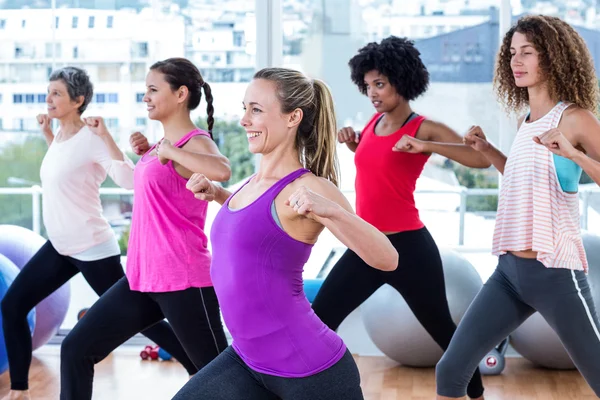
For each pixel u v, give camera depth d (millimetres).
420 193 5488
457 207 5461
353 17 5379
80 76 4297
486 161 3975
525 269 3262
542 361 4938
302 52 5438
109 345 3432
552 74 3275
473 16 5305
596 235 4879
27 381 4316
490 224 5453
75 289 5754
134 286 3432
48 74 5621
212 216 5688
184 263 3385
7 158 5699
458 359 3305
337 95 5445
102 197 5660
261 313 2418
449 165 5441
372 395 4562
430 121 4094
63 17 5574
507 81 3586
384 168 3959
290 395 2443
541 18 3324
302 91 2510
